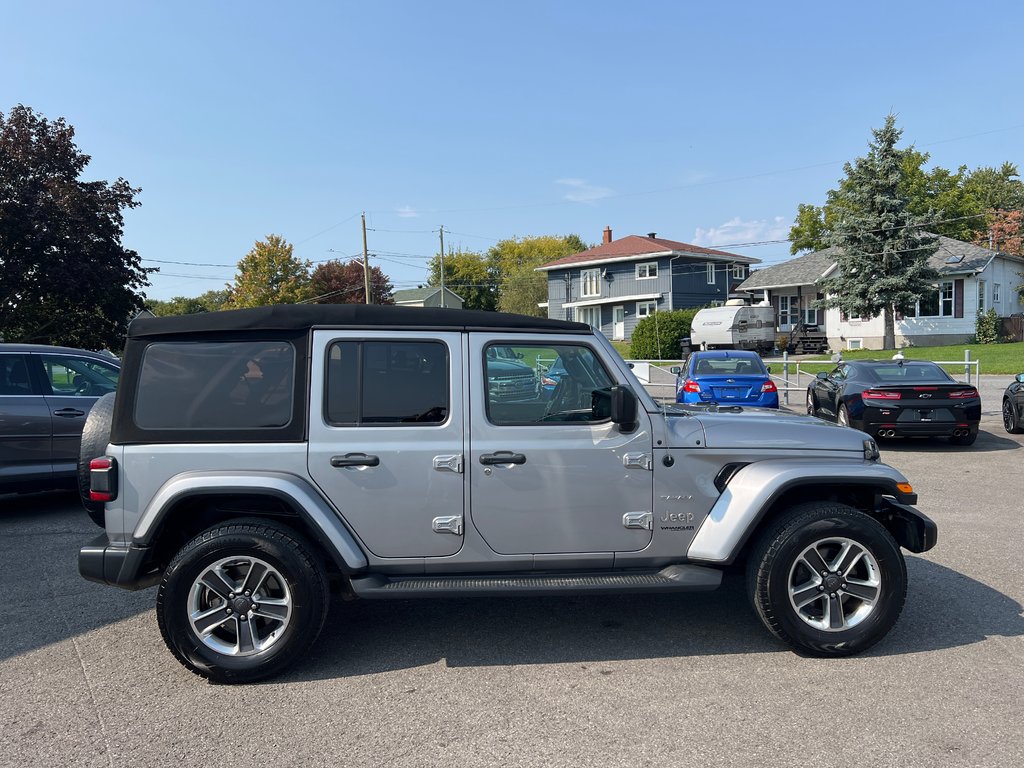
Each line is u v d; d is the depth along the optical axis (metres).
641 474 4.07
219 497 3.97
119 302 22.08
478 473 3.98
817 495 4.39
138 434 3.89
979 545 6.11
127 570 3.84
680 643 4.30
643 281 47.12
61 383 7.77
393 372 4.01
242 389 3.95
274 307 4.01
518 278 67.00
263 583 3.92
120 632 4.61
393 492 3.95
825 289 34.34
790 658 4.07
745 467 4.14
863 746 3.15
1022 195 58.97
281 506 4.09
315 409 3.93
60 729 3.40
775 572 3.97
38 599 5.21
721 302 47.88
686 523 4.11
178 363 3.97
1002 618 4.57
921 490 8.29
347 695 3.71
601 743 3.21
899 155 31.66
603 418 4.11
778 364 27.69
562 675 3.90
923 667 3.91
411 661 4.11
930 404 10.75
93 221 21.11
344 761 3.11
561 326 4.17
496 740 3.25
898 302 31.80
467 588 3.88
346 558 3.86
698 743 3.20
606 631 4.50
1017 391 12.34
